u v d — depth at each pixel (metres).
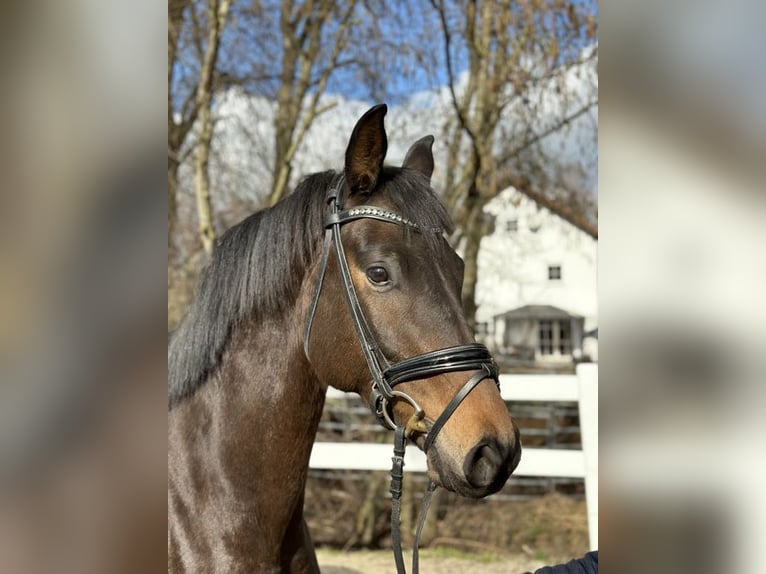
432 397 1.48
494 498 5.90
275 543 1.64
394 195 1.62
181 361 1.71
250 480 1.62
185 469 1.64
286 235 1.69
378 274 1.52
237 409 1.64
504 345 11.69
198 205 5.36
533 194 6.29
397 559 1.54
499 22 5.45
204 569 1.58
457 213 5.88
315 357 1.63
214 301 1.70
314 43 5.93
